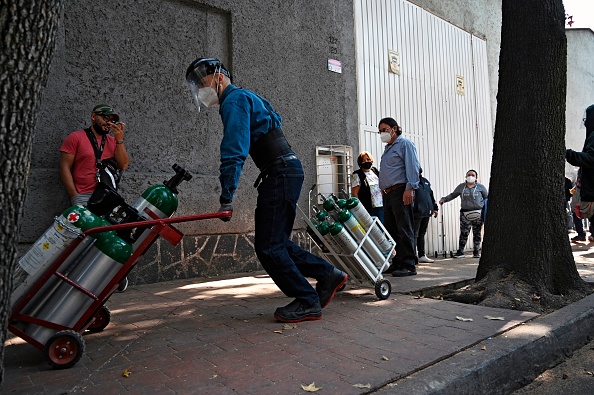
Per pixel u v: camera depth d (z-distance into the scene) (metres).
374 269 4.21
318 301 3.51
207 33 6.05
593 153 5.41
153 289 4.87
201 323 3.40
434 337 2.99
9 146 1.53
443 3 10.30
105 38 5.18
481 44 11.44
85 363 2.56
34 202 4.59
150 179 5.38
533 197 4.48
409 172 5.70
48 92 4.76
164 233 2.74
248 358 2.60
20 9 1.50
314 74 7.26
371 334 3.07
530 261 4.40
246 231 6.27
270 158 3.34
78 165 4.43
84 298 2.61
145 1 5.50
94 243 2.67
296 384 2.21
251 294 4.55
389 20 8.82
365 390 2.14
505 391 2.65
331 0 7.64
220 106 3.35
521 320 3.44
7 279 1.60
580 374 2.99
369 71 8.27
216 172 6.05
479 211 8.74
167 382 2.26
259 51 6.52
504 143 4.68
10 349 2.89
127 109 5.32
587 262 7.14
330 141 7.43
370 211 6.56
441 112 9.94
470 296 4.33
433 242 9.52
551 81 4.56
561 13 4.65
